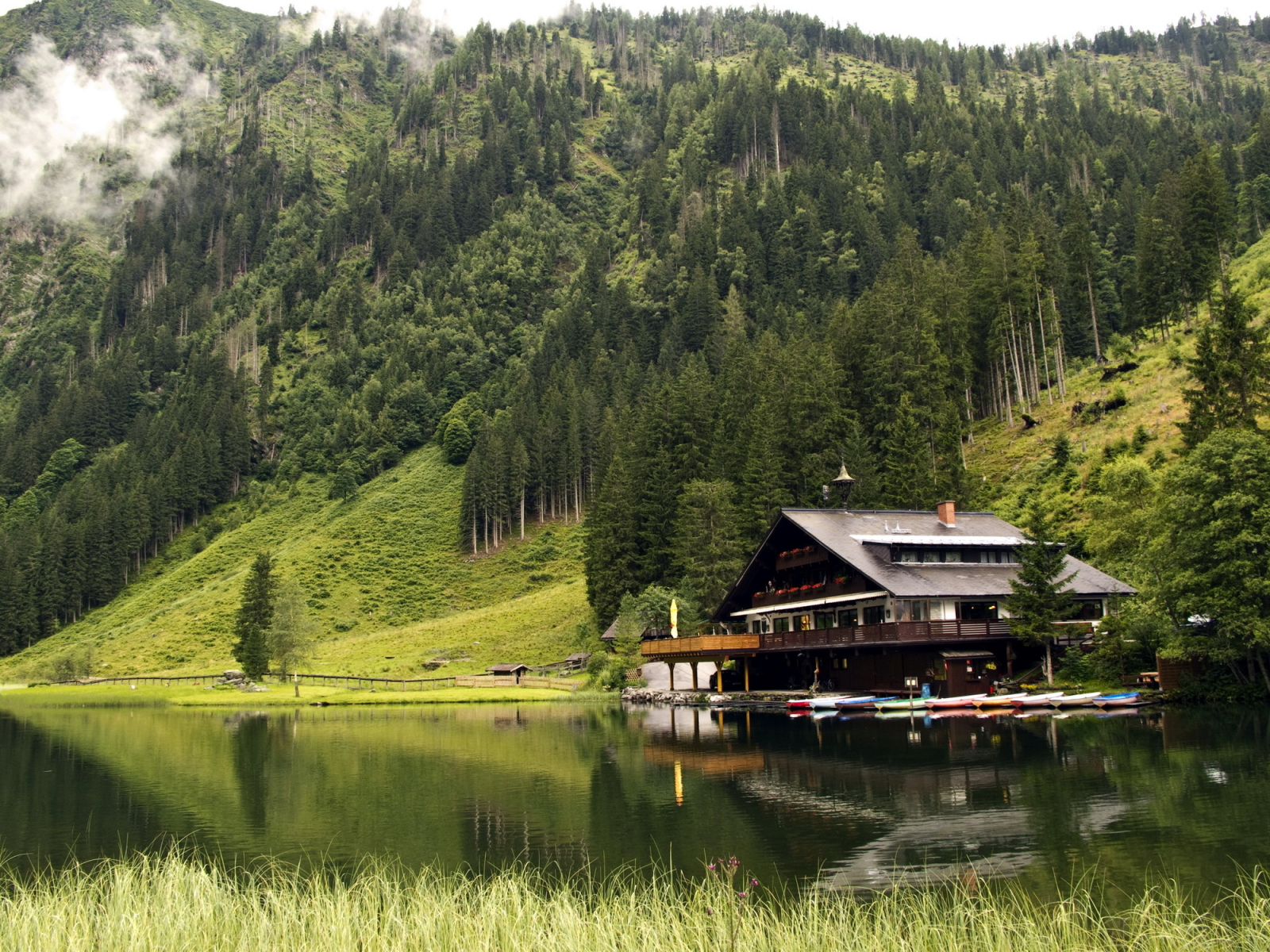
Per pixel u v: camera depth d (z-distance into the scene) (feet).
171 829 102.89
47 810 115.55
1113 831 84.53
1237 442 161.27
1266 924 56.65
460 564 537.65
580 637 351.87
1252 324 353.31
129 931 60.08
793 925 59.47
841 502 294.25
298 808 112.78
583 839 90.84
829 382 355.15
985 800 99.81
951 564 222.69
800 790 110.63
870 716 185.26
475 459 567.18
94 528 618.85
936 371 362.53
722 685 245.86
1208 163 406.41
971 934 57.52
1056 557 197.47
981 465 368.07
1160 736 134.92
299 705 298.76
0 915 64.13
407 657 396.78
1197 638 166.71
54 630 584.40
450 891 72.84
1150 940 55.26
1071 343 474.08
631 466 370.53
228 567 592.60
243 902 66.95
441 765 144.25
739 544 299.38
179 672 440.45
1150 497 215.31
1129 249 591.78
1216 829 83.66
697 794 111.24
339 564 542.57
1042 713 170.60
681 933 57.41
